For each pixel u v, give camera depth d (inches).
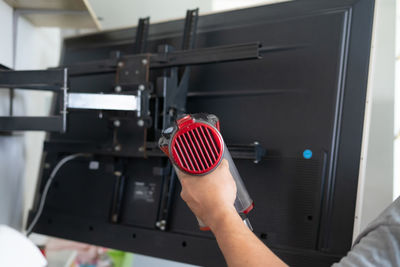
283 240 35.4
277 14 40.0
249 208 30.7
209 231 38.9
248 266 20.5
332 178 34.6
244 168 38.6
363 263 19.0
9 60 51.3
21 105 55.6
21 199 56.9
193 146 24.3
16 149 55.0
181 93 41.8
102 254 70.1
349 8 35.9
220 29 43.3
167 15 70.7
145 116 40.6
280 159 36.9
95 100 38.5
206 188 23.6
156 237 41.6
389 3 50.5
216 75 42.4
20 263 28.7
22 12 52.1
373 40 34.4
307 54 37.3
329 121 35.2
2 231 29.8
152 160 44.0
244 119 39.6
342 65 35.4
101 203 46.7
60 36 71.7
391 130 50.0
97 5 69.8
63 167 51.5
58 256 62.0
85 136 51.0
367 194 46.9
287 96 37.7
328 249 33.6
